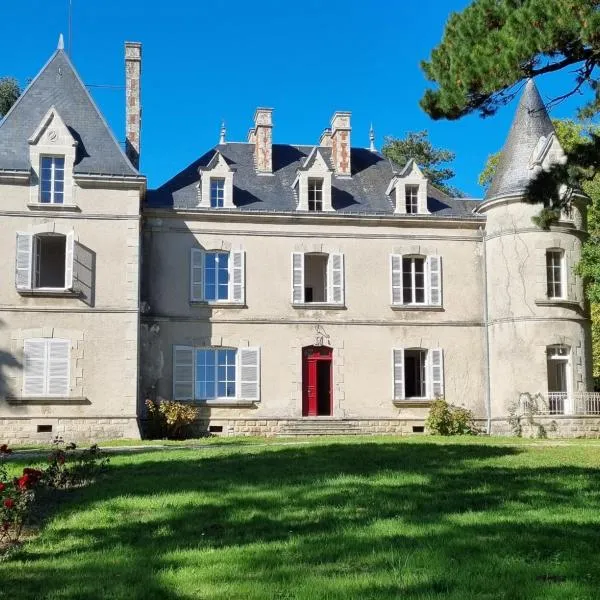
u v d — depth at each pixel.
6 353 25.22
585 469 13.95
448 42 13.43
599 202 30.61
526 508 10.08
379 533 8.66
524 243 28.36
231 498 11.10
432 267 29.52
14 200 25.69
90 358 25.59
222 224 28.39
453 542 8.12
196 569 7.32
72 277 25.58
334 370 28.48
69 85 28.05
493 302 29.11
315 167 29.27
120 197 26.36
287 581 6.86
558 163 15.42
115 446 22.39
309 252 28.88
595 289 27.19
